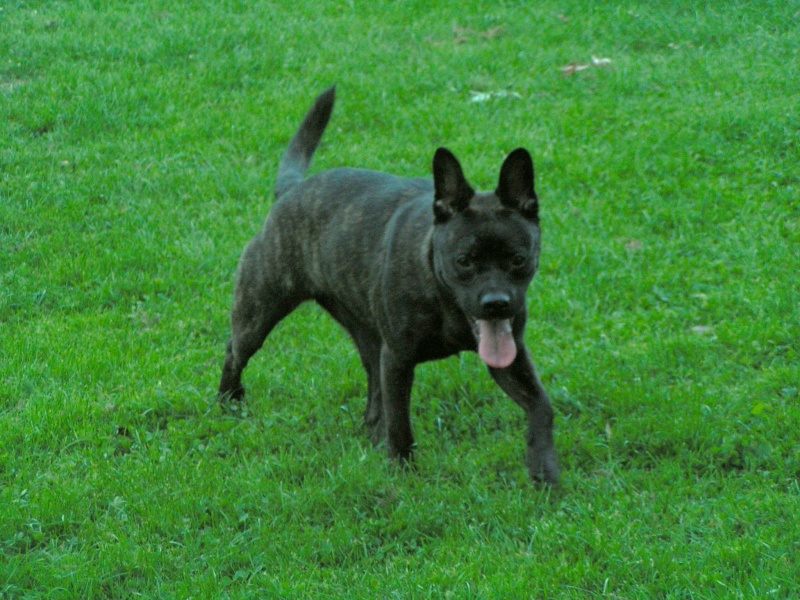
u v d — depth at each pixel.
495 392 8.17
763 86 13.70
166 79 15.06
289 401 8.37
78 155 12.98
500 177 6.30
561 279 9.88
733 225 10.52
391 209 6.98
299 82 14.98
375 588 5.67
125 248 10.99
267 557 6.11
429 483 6.89
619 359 8.46
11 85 14.87
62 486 6.98
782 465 6.67
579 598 5.42
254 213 11.66
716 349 8.43
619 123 13.07
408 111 13.92
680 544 5.82
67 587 5.91
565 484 6.67
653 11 16.98
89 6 17.66
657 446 7.13
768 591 5.25
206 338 9.50
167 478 7.09
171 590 5.86
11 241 11.23
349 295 7.21
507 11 17.56
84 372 8.76
